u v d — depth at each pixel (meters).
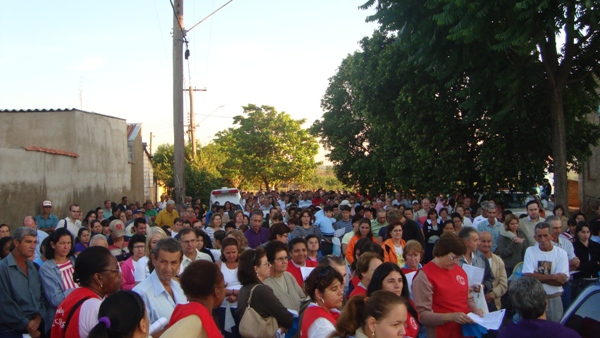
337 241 11.91
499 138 17.47
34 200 15.39
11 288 6.35
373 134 26.39
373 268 5.70
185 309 3.89
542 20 13.39
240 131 50.44
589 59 15.66
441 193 19.22
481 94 15.46
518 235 9.73
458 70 15.27
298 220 13.11
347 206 13.64
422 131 19.06
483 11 13.07
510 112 15.83
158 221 16.58
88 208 19.73
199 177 31.56
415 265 7.24
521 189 17.98
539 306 4.31
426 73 18.52
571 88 16.31
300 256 7.53
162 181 38.06
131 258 7.83
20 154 14.86
